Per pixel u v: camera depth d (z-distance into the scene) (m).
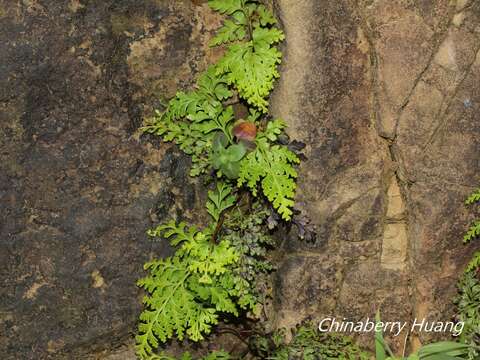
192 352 1.38
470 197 1.33
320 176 1.32
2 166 1.27
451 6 1.30
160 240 1.33
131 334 1.35
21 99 1.26
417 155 1.32
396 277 1.36
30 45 1.25
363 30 1.29
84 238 1.30
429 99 1.31
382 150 1.33
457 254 1.36
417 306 1.37
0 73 1.25
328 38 1.29
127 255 1.32
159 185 1.32
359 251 1.35
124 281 1.33
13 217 1.28
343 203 1.33
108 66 1.28
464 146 1.33
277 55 1.28
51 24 1.26
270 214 1.32
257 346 1.36
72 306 1.32
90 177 1.30
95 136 1.29
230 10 1.30
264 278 1.37
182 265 1.33
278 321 1.37
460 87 1.32
